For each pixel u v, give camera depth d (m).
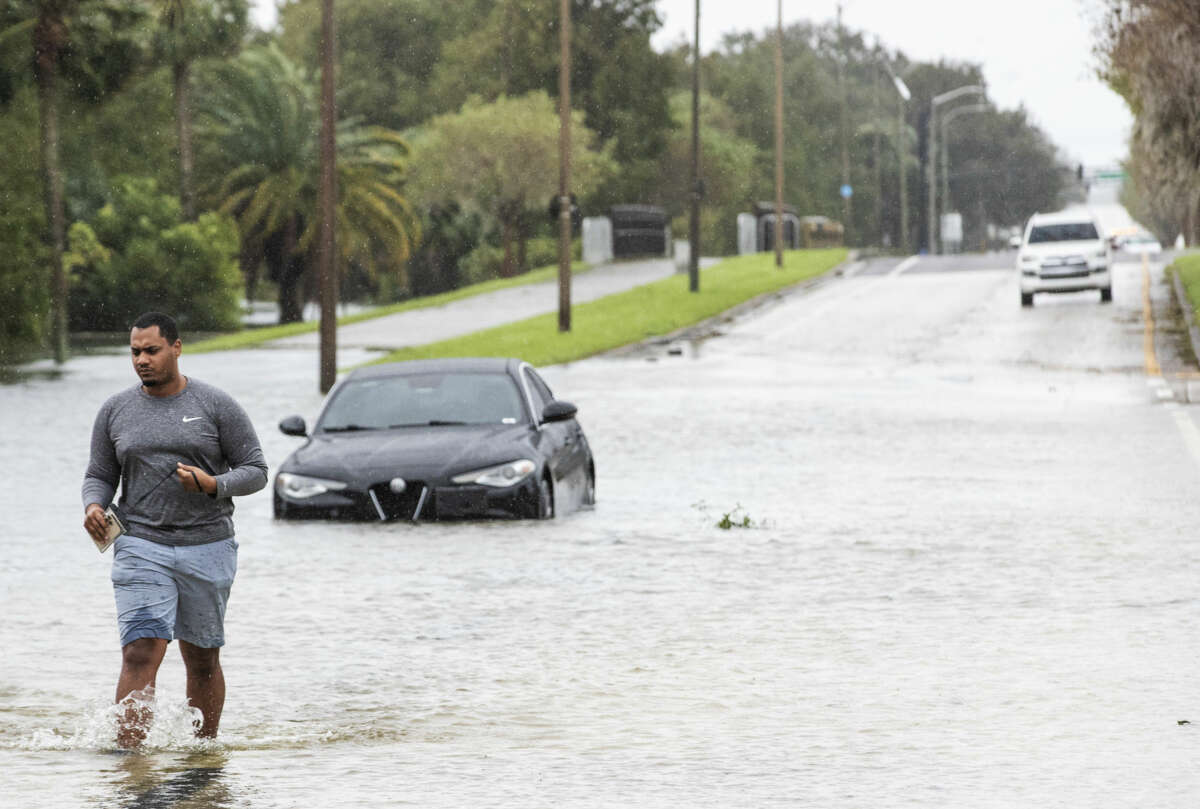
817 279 158.12
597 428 60.47
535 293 151.25
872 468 47.16
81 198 166.25
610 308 126.88
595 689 20.98
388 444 38.03
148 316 17.98
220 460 18.16
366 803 15.57
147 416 17.92
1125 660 22.16
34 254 131.12
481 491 36.84
